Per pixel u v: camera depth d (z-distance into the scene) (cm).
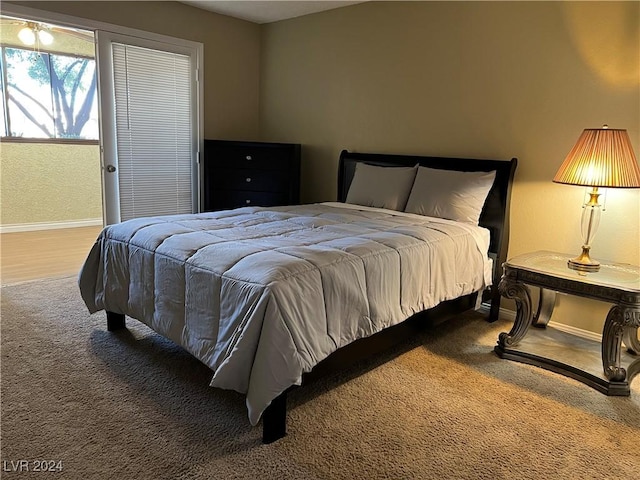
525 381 242
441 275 265
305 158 460
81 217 613
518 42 308
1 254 458
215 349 195
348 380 236
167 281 225
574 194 293
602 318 291
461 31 335
